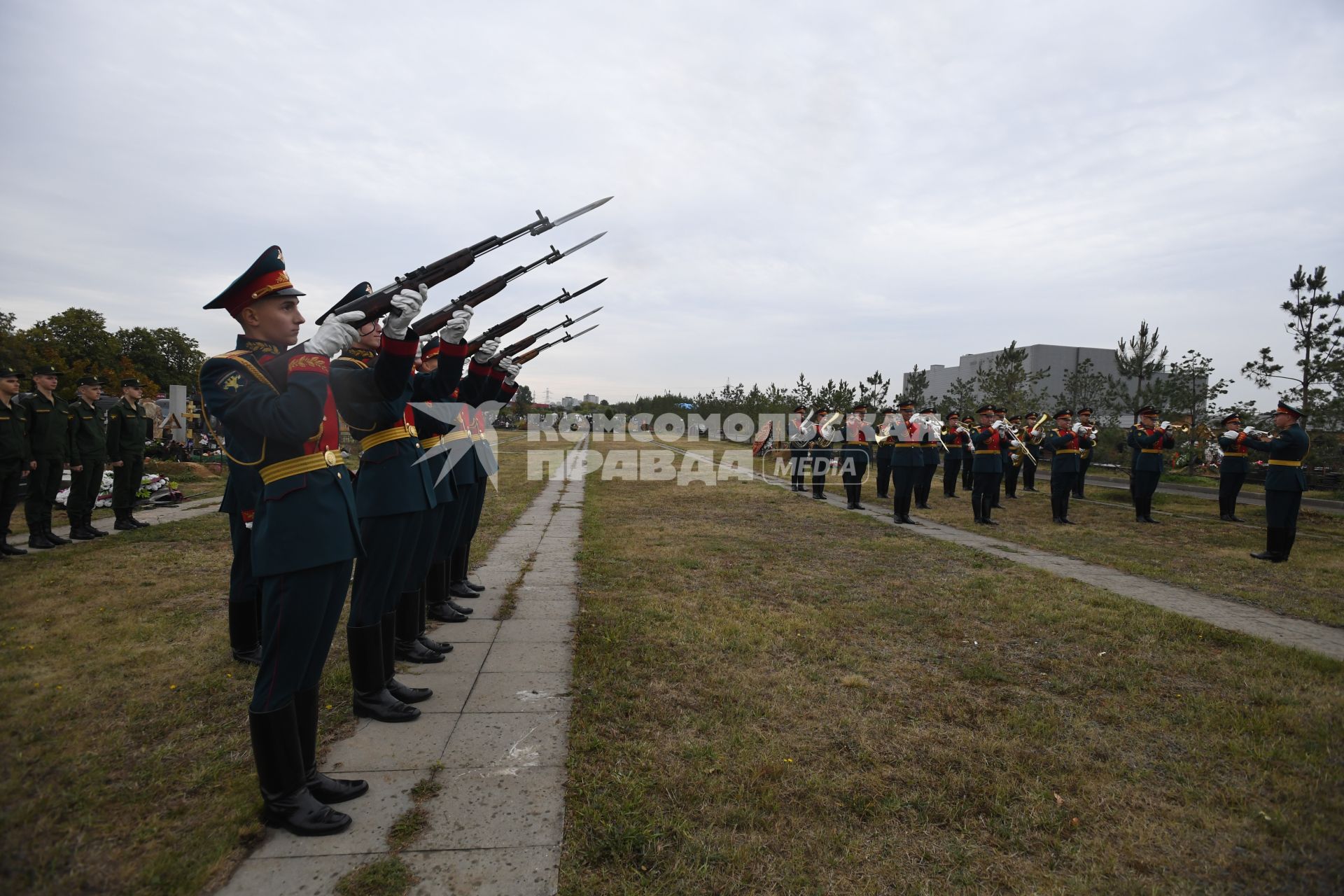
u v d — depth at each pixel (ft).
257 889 7.89
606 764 11.06
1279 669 15.94
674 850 8.96
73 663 14.21
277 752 9.09
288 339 10.23
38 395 26.30
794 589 22.95
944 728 12.89
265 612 9.42
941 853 9.21
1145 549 32.04
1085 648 17.48
